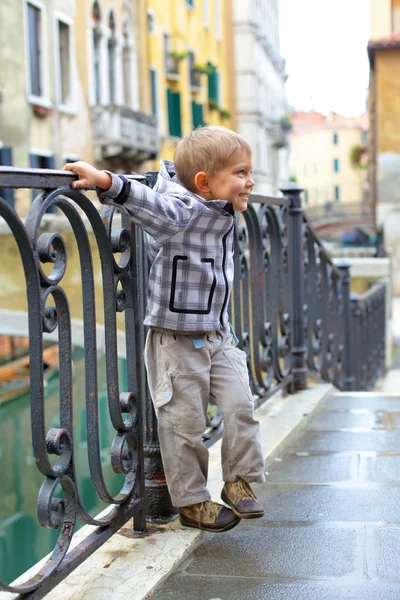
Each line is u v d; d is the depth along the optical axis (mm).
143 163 27062
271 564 2744
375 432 4559
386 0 36500
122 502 2723
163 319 2660
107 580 2555
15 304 12641
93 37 23391
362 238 50969
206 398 2781
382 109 36062
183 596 2520
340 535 2998
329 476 3744
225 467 2842
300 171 93688
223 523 2822
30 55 20078
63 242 2264
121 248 2689
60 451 2256
